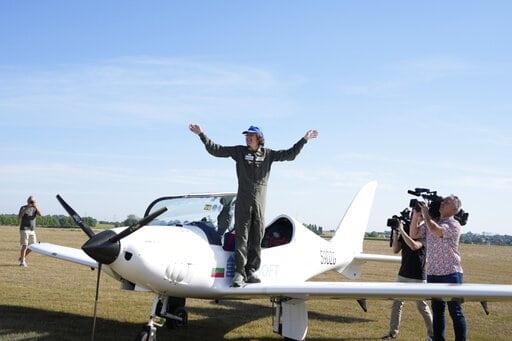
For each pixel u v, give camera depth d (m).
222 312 7.60
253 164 5.56
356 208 8.87
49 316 6.59
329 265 7.89
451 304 5.16
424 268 5.99
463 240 105.38
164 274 5.09
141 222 4.82
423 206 5.18
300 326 5.76
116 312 7.07
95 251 4.70
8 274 10.03
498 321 7.74
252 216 5.59
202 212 5.96
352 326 6.99
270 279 6.29
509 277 14.18
